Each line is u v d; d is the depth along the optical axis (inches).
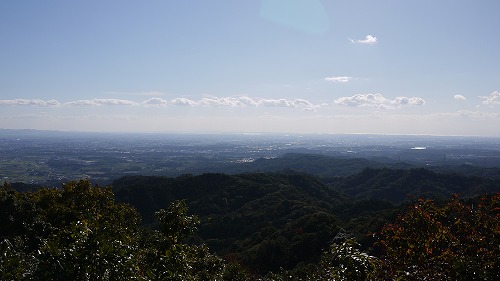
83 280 181.2
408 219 242.5
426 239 225.3
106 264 185.8
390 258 227.8
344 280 190.7
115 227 220.2
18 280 199.5
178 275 218.5
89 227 205.6
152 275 202.7
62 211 663.8
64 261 180.2
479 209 229.3
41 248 189.2
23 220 586.2
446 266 203.8
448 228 225.1
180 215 263.0
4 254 229.6
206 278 413.4
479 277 181.2
